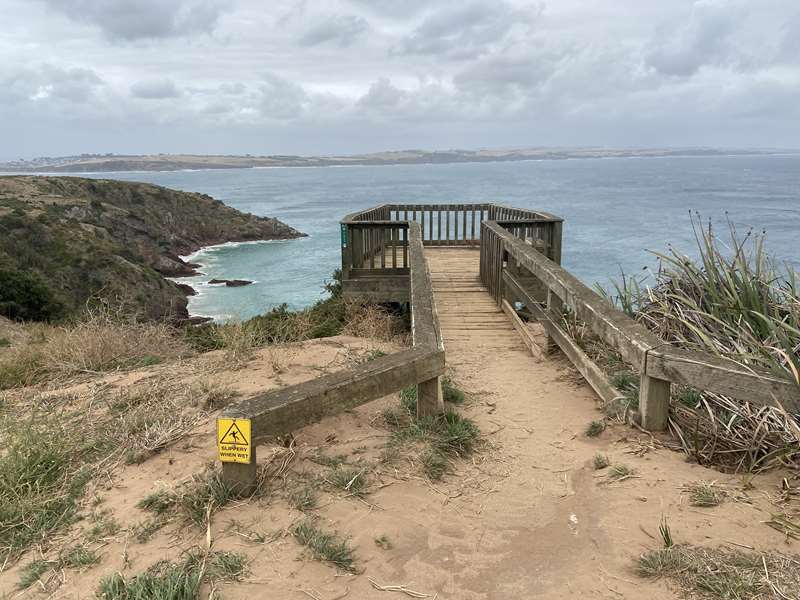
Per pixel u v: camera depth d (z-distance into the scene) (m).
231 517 2.75
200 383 4.82
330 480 3.10
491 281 8.82
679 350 3.51
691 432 3.48
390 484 3.12
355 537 2.61
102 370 5.98
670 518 2.67
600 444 3.61
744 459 3.17
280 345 6.23
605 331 4.10
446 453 3.51
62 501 3.03
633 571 2.32
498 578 2.35
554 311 5.80
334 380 3.29
